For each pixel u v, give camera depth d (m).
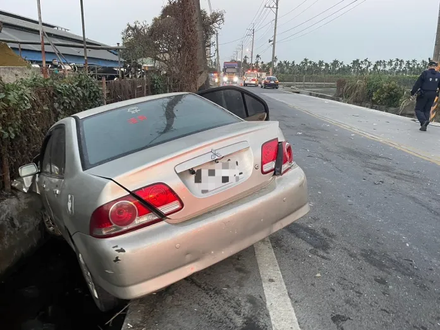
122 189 2.24
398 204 4.62
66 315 3.07
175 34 13.84
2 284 3.53
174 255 2.27
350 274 2.98
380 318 2.44
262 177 2.76
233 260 3.22
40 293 3.38
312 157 7.16
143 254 2.18
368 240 3.61
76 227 2.44
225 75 51.53
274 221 2.76
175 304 2.64
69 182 2.67
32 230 4.19
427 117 11.12
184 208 2.37
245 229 2.57
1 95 3.68
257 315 2.49
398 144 8.69
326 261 3.19
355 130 10.85
